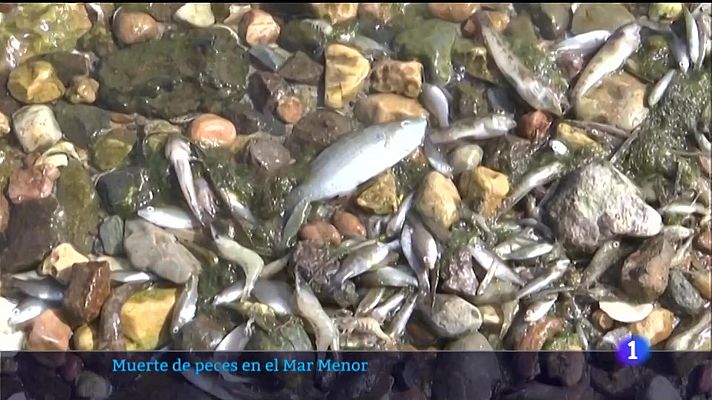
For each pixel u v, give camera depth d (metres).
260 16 1.85
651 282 1.80
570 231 1.81
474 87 1.85
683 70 1.87
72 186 1.78
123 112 1.82
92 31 1.84
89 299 1.74
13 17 1.82
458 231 1.80
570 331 1.80
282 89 1.83
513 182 1.82
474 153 1.82
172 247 1.77
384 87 1.84
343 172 1.80
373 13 1.87
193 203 1.79
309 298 1.77
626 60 1.87
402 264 1.79
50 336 1.75
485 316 1.79
